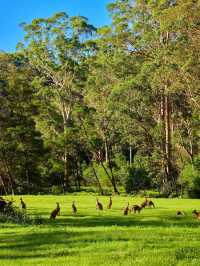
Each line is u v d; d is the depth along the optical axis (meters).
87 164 86.44
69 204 45.75
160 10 65.31
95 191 74.31
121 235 21.00
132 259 16.06
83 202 48.88
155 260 15.75
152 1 67.69
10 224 26.98
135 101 70.00
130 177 70.62
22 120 74.06
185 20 54.69
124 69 72.62
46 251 17.75
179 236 20.78
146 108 72.50
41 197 58.66
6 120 73.75
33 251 17.86
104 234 21.33
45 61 82.81
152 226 25.58
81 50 81.75
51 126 80.12
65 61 81.44
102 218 30.75
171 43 63.78
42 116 78.81
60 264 15.61
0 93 75.25
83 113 75.06
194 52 56.66
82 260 16.12
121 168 72.38
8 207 29.69
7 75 78.94
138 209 34.09
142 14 70.56
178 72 58.62
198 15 54.12
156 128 71.88
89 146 76.25
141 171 70.69
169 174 69.88
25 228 24.89
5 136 73.25
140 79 67.38
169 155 70.38
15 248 18.61
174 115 74.19
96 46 81.12
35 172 75.25
